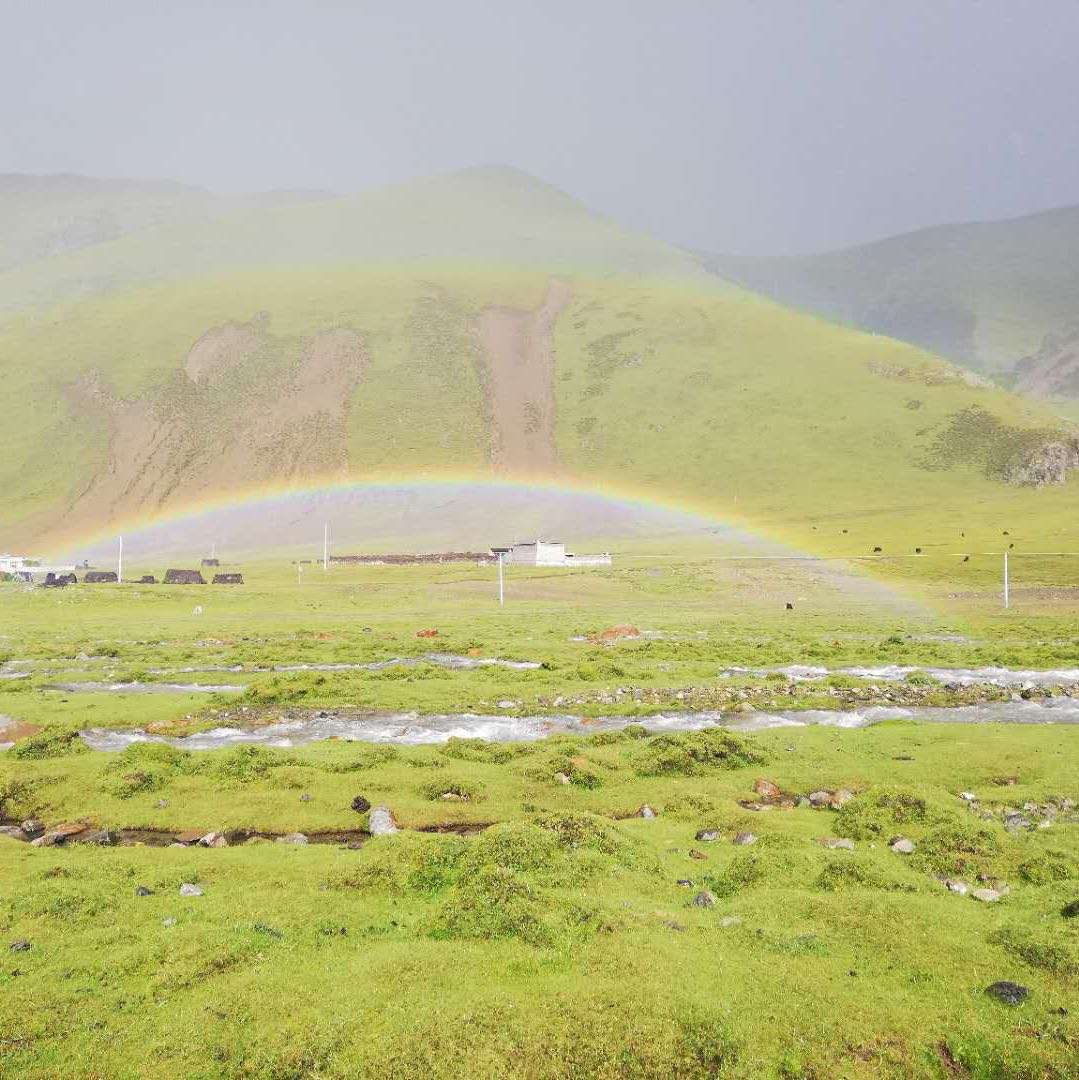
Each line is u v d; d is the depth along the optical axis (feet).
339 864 56.34
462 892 48.42
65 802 73.67
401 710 121.90
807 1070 34.99
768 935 44.78
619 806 73.56
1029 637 227.40
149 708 119.14
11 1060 35.40
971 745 93.25
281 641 214.28
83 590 378.53
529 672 154.10
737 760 86.28
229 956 42.98
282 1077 34.58
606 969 41.09
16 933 45.91
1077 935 44.50
